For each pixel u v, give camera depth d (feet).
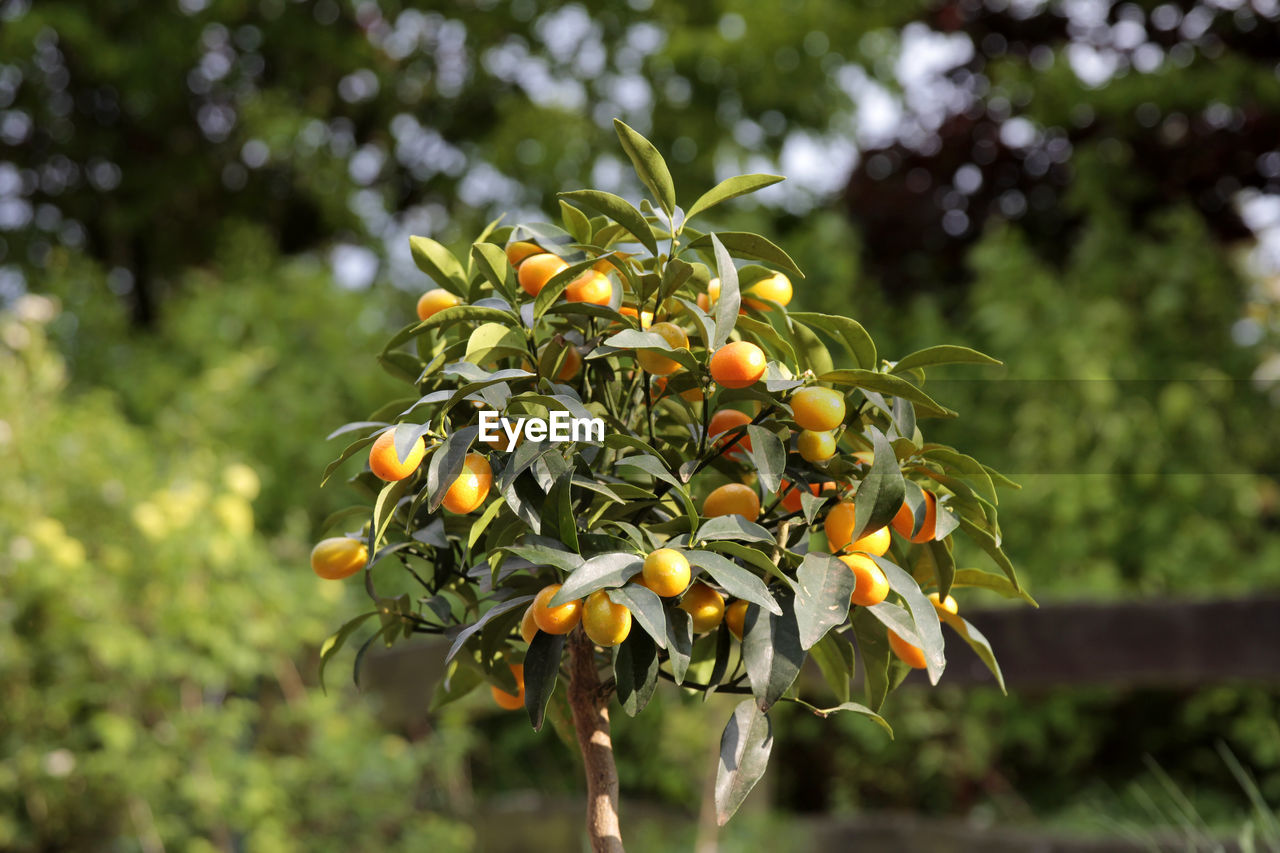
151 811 10.83
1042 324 15.58
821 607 2.77
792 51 23.59
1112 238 17.08
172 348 19.40
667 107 24.70
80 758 10.60
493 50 26.86
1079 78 20.53
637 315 3.38
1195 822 5.95
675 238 3.22
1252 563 14.37
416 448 2.84
